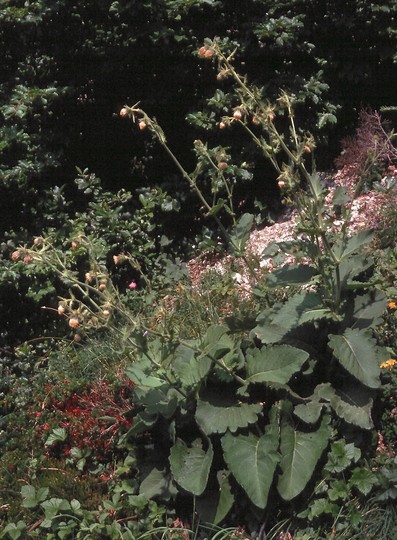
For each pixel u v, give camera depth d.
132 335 2.33
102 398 2.79
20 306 3.48
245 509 2.45
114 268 3.62
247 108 2.46
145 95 3.92
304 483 2.33
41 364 3.27
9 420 2.88
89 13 3.72
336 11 3.78
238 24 3.79
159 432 2.61
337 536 2.32
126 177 4.04
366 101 4.03
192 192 3.81
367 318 2.51
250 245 3.41
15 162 3.62
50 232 3.50
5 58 3.90
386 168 3.77
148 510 2.50
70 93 3.68
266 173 3.87
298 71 3.85
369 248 3.07
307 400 2.45
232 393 2.47
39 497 2.53
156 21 3.66
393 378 2.50
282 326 2.49
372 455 2.44
